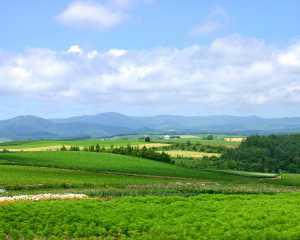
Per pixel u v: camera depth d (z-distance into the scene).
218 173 130.12
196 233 30.47
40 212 36.78
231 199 43.44
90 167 111.12
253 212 35.94
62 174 89.19
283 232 29.91
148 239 29.80
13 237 31.52
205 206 38.66
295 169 182.38
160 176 105.62
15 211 37.56
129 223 33.62
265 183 106.25
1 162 108.12
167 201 41.56
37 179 76.31
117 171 108.25
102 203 40.38
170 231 31.25
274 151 195.00
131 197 43.81
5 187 66.00
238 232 30.36
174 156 189.50
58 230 32.47
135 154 164.25
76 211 37.22
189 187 64.50
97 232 32.22
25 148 195.50
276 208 37.28
